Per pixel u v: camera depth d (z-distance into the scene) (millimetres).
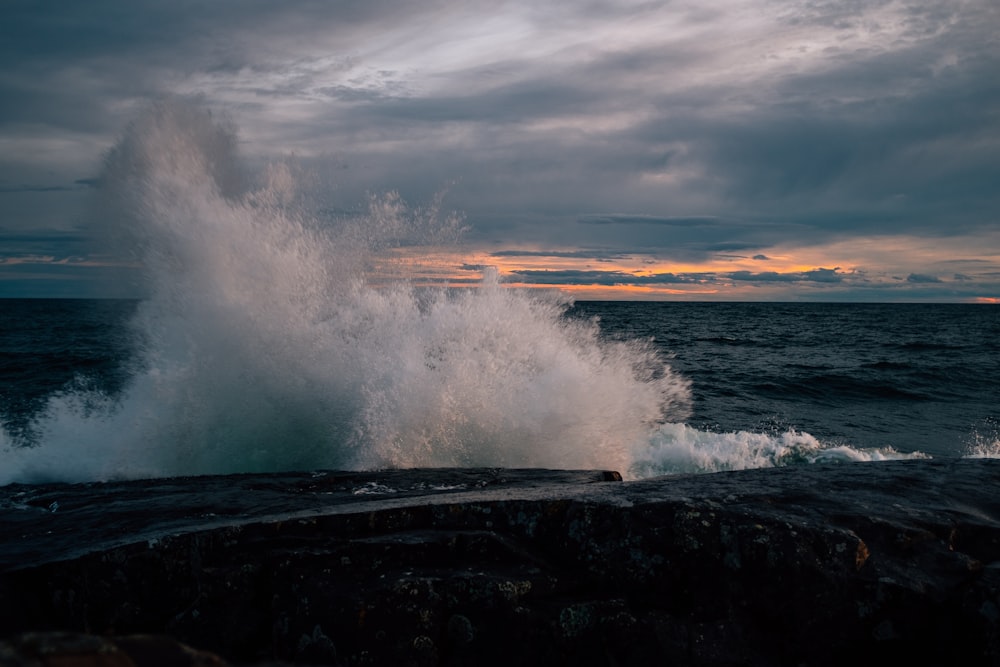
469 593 2486
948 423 11109
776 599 2467
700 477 3451
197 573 2709
